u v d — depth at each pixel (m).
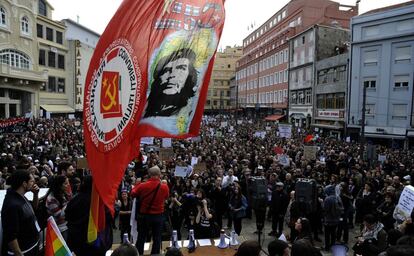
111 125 3.21
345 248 4.18
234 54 99.56
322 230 10.09
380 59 32.44
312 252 2.94
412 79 30.27
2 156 11.92
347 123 34.84
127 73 3.28
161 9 3.46
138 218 5.27
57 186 4.81
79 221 3.93
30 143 17.55
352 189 11.11
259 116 63.66
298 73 47.03
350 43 34.75
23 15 39.56
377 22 32.50
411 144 30.17
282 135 20.95
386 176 11.35
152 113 3.43
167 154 12.90
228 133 31.83
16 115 38.84
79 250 3.92
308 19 48.66
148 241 6.04
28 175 3.85
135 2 3.35
